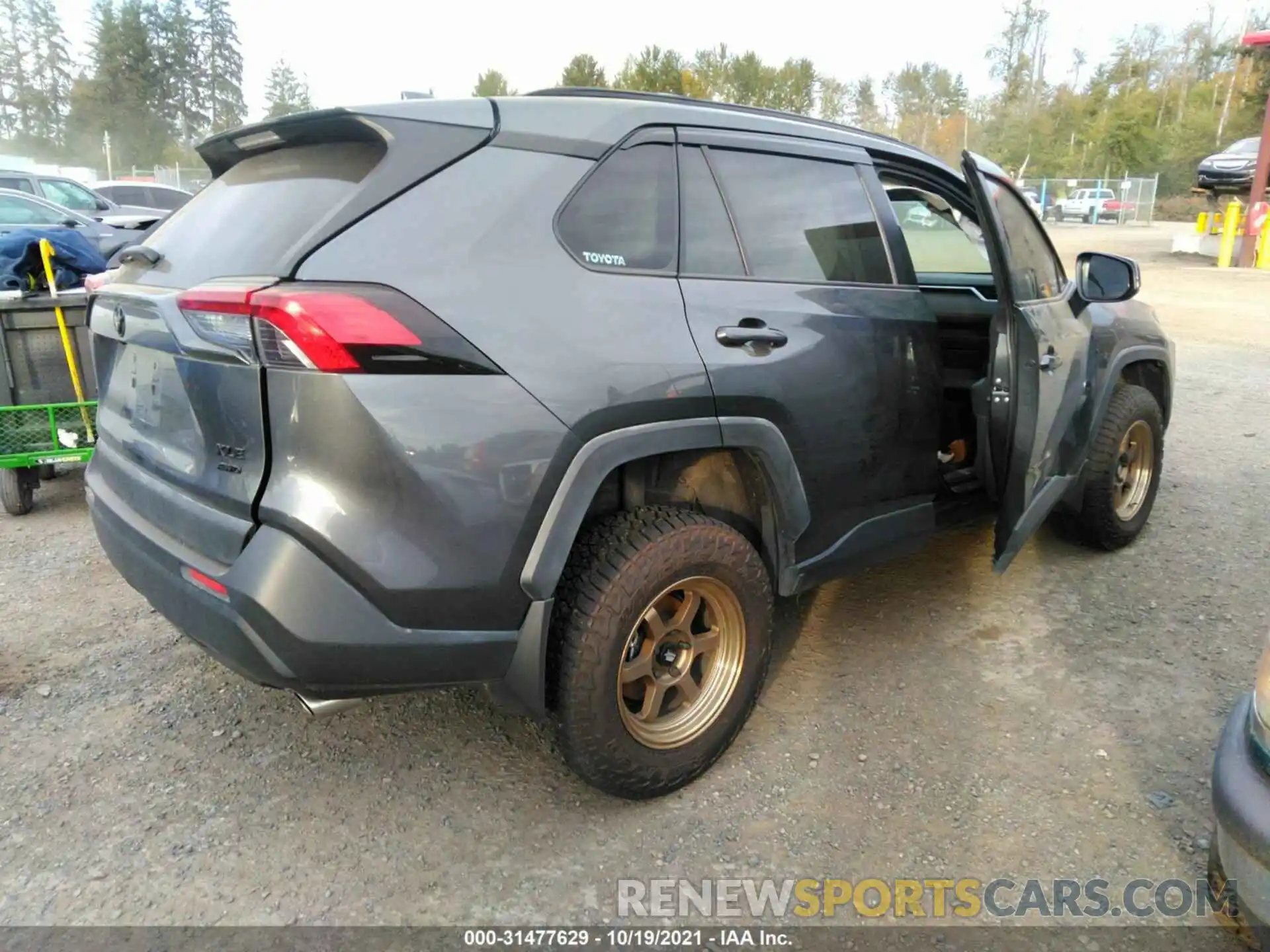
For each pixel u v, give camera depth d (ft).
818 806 8.75
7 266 16.01
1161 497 17.29
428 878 7.87
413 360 6.78
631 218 8.32
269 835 8.39
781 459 9.05
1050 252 12.84
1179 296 48.26
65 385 16.39
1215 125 168.25
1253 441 21.33
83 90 201.46
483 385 7.05
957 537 15.42
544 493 7.32
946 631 12.18
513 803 8.85
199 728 10.07
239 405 6.99
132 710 10.41
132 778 9.19
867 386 9.87
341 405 6.60
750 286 9.00
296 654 6.79
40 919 7.37
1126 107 162.20
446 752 9.64
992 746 9.64
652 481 8.98
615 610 7.91
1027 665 11.27
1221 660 11.30
